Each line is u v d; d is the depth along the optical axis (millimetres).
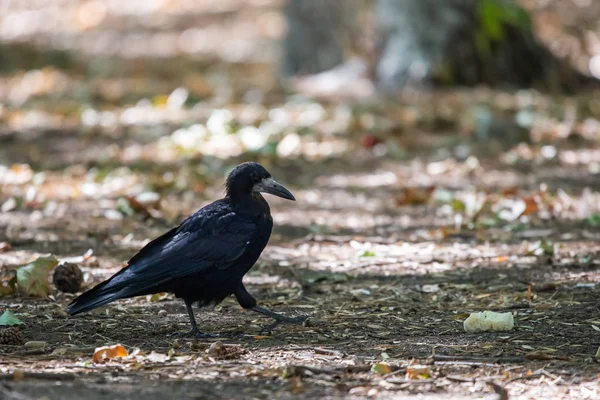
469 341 8609
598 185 16250
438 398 7090
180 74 32250
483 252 12125
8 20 45031
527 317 9367
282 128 21359
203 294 9008
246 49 38188
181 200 15656
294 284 10922
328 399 7051
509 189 15367
